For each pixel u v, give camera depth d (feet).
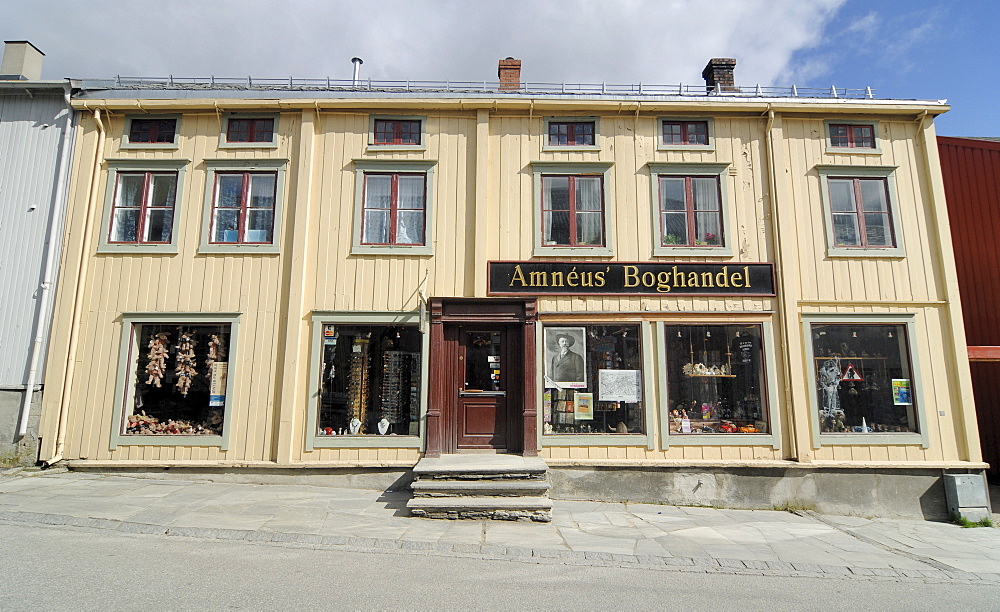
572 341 32.65
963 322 35.83
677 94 34.96
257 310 32.04
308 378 31.45
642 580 19.29
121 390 31.04
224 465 30.42
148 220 33.06
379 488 30.53
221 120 33.73
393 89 34.94
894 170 34.60
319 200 33.14
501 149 34.09
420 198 33.71
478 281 32.37
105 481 28.76
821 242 33.71
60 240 32.24
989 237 39.17
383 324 32.19
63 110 33.50
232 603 15.55
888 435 32.07
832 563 22.48
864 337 33.40
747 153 34.58
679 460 31.53
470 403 32.22
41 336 31.22
